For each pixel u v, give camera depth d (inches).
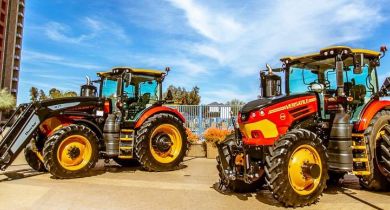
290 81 259.1
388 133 219.1
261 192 221.1
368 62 238.4
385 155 212.7
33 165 303.3
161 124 322.0
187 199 200.5
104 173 304.0
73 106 293.9
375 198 205.6
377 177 215.8
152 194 213.2
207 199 201.0
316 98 215.5
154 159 314.2
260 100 207.8
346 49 212.5
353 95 228.4
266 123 194.5
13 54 2421.3
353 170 214.7
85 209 175.8
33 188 225.9
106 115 312.2
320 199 202.1
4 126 288.8
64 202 189.3
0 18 2188.7
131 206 182.9
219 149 213.5
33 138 296.0
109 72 350.6
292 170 182.9
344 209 178.9
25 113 274.7
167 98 359.3
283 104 201.0
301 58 245.0
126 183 251.4
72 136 272.1
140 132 310.8
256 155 198.5
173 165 324.2
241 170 200.1
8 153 257.4
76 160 273.7
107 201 192.9
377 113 226.5
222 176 220.7
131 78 318.3
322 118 215.3
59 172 262.5
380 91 226.4
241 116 204.4
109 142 299.4
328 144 206.2
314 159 190.2
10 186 232.5
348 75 233.1
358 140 219.9
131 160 360.2
